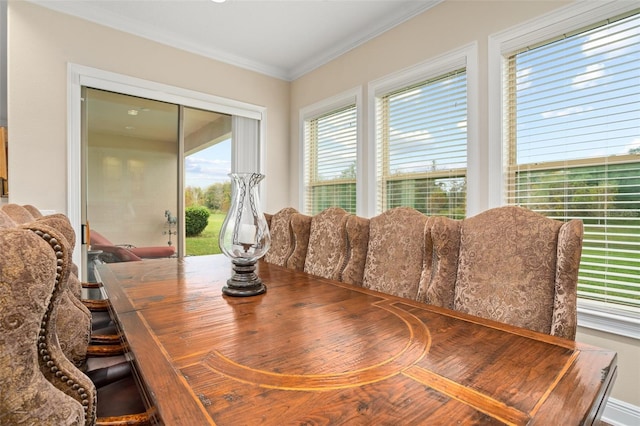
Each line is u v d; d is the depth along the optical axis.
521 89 2.19
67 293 1.23
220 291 1.59
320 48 3.56
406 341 0.99
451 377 0.77
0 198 2.94
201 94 3.52
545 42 2.06
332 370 0.80
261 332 1.06
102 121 3.01
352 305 1.37
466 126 2.49
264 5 2.79
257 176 1.58
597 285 1.88
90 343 1.38
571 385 0.73
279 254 2.79
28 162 2.59
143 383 0.76
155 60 3.22
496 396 0.69
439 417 0.61
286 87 4.25
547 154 2.07
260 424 0.59
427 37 2.72
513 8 2.19
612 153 1.81
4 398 0.52
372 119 3.21
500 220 1.55
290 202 4.31
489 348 0.94
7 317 0.52
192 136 3.54
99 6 2.80
